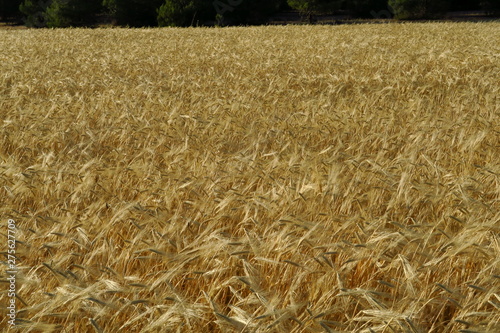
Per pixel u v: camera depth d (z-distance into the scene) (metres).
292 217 3.10
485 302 2.49
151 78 11.06
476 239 2.71
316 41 18.84
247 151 5.27
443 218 3.17
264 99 7.95
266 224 3.29
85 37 22.44
